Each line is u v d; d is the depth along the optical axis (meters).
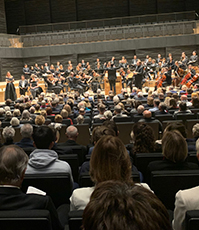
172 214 2.35
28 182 2.52
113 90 17.56
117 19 24.83
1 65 23.70
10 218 1.46
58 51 24.70
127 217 0.73
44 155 2.87
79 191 1.99
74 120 7.64
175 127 3.76
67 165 2.88
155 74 18.88
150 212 0.75
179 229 1.76
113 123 4.26
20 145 4.32
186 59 18.44
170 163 2.62
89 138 6.13
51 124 6.06
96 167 1.90
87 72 19.59
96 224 0.74
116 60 24.45
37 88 17.45
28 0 29.67
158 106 7.19
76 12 29.44
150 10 28.28
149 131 3.43
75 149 4.04
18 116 7.59
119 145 1.93
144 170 3.18
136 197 0.80
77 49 24.52
